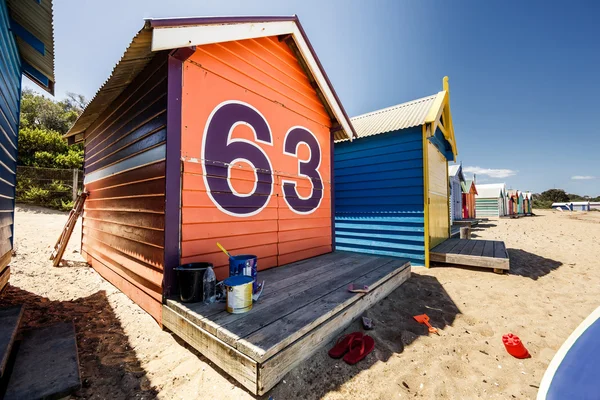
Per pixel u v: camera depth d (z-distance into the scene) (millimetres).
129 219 3559
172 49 2760
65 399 1792
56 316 3021
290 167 4465
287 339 1976
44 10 3193
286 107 4402
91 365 2197
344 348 2414
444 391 2033
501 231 12742
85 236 5801
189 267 2838
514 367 2363
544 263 6137
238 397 1856
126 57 2963
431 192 6543
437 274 5230
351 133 5715
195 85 3053
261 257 3855
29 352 2201
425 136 6055
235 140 3510
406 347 2621
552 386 1148
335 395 1936
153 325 2842
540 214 31906
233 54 3514
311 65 4602
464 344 2713
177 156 2836
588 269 5629
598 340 1194
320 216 5176
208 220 3131
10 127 3652
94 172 5273
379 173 6789
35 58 4219
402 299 3799
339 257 4922
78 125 5543
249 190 3686
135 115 3484
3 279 3477
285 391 1907
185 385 1989
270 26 3738
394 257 6453
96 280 4383
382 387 2047
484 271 5402
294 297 2814
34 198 11961
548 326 3115
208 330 2170
